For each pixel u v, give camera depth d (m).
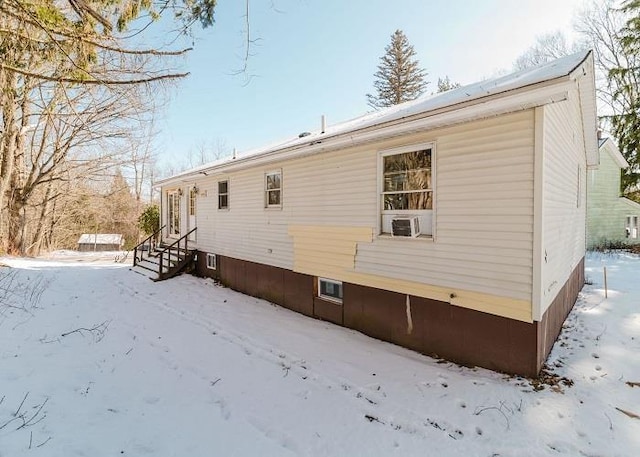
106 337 6.12
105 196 24.98
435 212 5.37
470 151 4.92
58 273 12.55
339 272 7.08
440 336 5.37
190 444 3.25
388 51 35.97
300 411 3.92
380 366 5.08
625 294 8.32
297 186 8.13
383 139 6.04
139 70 5.21
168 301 8.94
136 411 3.77
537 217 4.31
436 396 4.16
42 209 21.48
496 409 3.79
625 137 18.80
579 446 3.19
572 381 4.34
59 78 4.50
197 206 12.69
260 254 9.45
